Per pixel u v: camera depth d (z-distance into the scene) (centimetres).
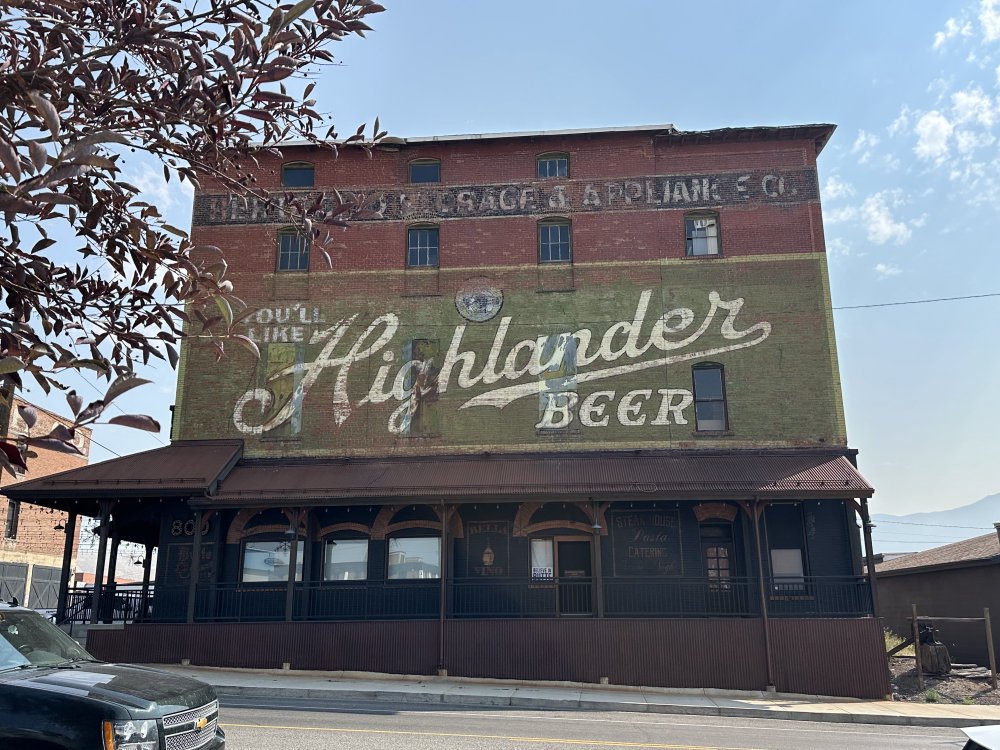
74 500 2188
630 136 2466
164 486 2070
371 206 2481
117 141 367
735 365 2298
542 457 2273
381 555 2220
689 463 2164
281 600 2208
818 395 2259
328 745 1101
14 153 346
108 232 510
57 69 446
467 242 2445
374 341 2395
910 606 2980
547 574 2198
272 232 2480
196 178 527
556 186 2462
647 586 2122
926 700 1841
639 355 2325
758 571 1967
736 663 1894
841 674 1864
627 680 1900
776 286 2339
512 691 1762
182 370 2409
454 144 2500
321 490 2081
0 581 3372
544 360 2344
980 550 2589
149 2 466
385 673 1950
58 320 470
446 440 2311
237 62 473
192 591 2055
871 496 1959
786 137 2431
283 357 2400
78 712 632
